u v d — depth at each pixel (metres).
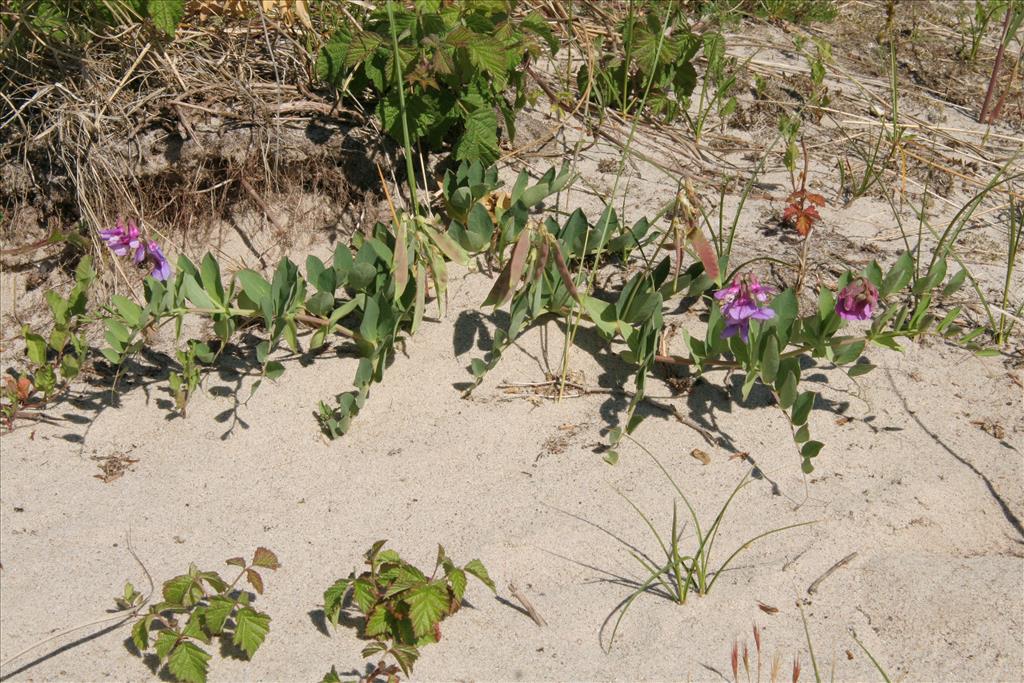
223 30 4.21
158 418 3.24
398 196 4.01
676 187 4.25
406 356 3.45
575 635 2.62
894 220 4.20
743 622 2.65
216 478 3.04
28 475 3.03
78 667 2.51
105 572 2.74
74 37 3.90
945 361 3.54
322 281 3.33
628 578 2.77
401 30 3.86
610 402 3.36
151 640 2.58
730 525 2.92
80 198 3.71
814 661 2.38
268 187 3.92
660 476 3.08
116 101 3.83
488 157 3.90
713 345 3.29
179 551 2.80
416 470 3.09
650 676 2.51
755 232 4.04
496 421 3.26
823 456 3.17
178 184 3.87
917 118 5.01
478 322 3.56
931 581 2.76
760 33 5.64
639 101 4.75
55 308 3.27
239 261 3.80
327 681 2.42
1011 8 5.38
